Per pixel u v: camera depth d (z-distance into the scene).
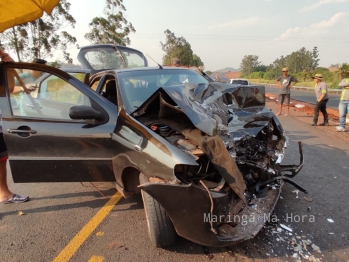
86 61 7.52
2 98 3.07
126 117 2.81
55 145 2.96
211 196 2.14
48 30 27.53
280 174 3.13
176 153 2.27
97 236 2.87
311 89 28.70
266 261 2.40
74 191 3.96
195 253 2.54
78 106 2.75
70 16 28.25
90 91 3.02
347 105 7.38
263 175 2.90
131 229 2.97
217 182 2.32
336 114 10.91
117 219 3.19
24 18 4.07
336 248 2.55
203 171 2.38
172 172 2.20
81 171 2.98
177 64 6.89
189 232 2.24
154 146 2.41
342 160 4.99
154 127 2.66
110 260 2.50
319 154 5.38
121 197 3.73
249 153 2.85
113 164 2.82
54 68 3.09
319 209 3.23
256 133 2.85
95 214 3.31
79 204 3.58
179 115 2.65
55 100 3.05
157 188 2.16
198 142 2.35
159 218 2.41
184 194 2.14
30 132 2.99
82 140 2.89
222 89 3.42
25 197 3.71
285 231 2.81
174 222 2.24
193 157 2.29
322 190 3.73
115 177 2.88
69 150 2.94
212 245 2.23
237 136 2.67
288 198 3.49
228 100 3.40
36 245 2.76
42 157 3.01
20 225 3.14
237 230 2.32
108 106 2.99
